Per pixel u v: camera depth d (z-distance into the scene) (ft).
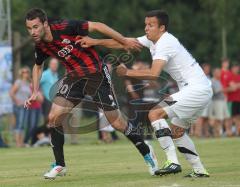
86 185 61.77
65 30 63.10
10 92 130.31
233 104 146.00
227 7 204.44
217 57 259.39
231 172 69.26
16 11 220.02
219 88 144.66
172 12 263.49
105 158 92.38
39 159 94.22
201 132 143.64
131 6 257.75
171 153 62.85
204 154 94.94
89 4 252.62
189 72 62.08
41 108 129.39
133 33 256.32
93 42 63.46
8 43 139.54
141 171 73.36
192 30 266.36
